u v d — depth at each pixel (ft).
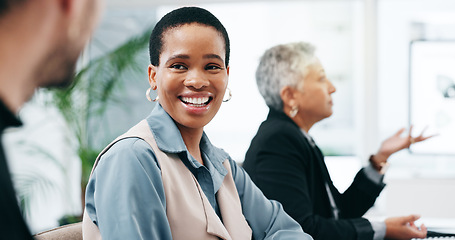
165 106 3.75
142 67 12.59
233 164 4.41
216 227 3.61
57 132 13.29
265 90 6.23
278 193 5.55
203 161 4.03
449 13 11.72
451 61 10.67
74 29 1.25
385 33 12.52
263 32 13.53
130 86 14.15
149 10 14.43
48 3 1.21
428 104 10.75
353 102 13.78
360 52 12.66
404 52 12.46
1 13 1.19
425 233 5.90
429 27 11.76
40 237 3.92
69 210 13.35
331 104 6.31
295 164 5.70
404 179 10.62
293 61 6.10
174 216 3.47
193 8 3.73
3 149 1.32
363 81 12.47
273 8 13.56
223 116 13.52
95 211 3.46
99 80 12.56
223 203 3.95
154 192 3.31
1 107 1.26
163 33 3.73
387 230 5.73
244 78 13.44
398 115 12.55
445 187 10.58
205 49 3.65
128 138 3.49
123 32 14.46
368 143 12.43
